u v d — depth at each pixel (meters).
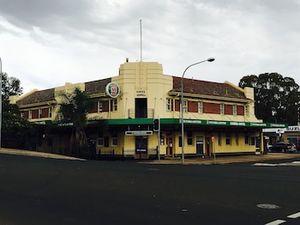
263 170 26.05
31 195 13.47
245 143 54.38
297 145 72.25
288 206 12.05
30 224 9.36
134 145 44.19
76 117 44.09
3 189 14.74
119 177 18.84
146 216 10.34
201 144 48.59
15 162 27.36
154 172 22.17
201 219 10.06
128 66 44.78
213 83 53.47
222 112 50.97
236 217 10.36
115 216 10.30
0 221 9.65
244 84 87.94
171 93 45.03
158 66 44.66
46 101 54.19
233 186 16.36
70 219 9.91
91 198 12.98
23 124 49.78
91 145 47.16
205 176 20.44
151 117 43.66
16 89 77.69
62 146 51.31
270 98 85.75
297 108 86.31
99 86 48.91
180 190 14.95
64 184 16.16
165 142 45.06
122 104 44.44
